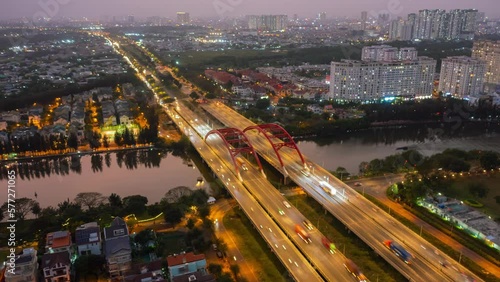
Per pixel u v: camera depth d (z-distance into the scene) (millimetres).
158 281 152125
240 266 181250
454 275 168625
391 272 176875
